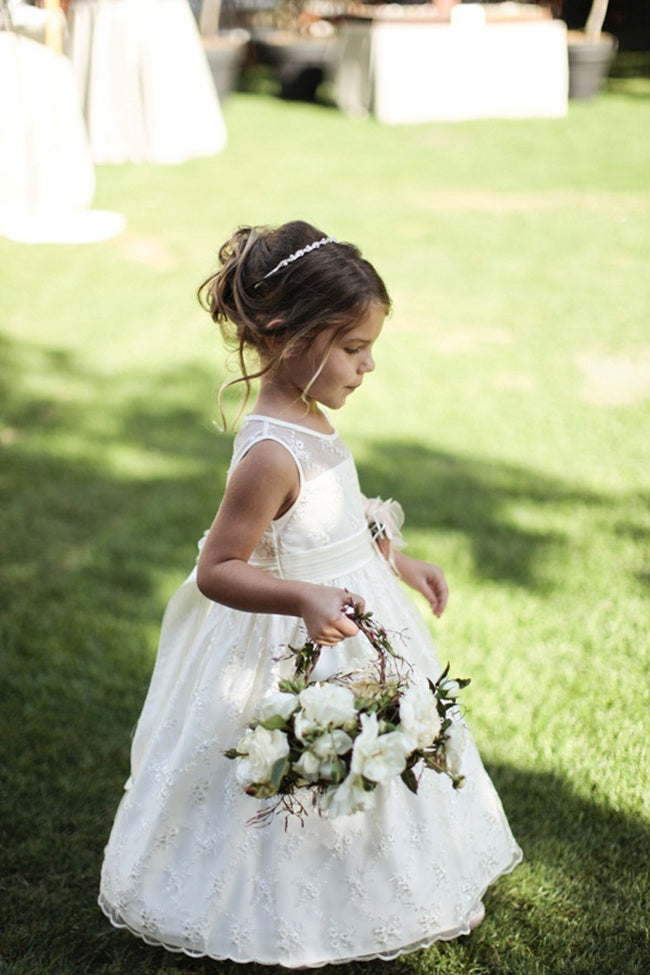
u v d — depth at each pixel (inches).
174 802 77.2
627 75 617.0
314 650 71.2
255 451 73.0
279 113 503.5
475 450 176.2
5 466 173.5
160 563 143.6
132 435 185.2
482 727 107.9
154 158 397.7
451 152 417.7
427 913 77.1
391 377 208.7
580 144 428.5
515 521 152.0
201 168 390.3
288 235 73.5
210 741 76.5
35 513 157.9
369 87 483.8
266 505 72.9
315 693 63.8
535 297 255.1
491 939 83.9
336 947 76.6
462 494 160.7
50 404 197.8
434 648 85.6
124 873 79.6
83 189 282.5
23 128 267.3
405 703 63.9
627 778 100.0
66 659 121.7
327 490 75.8
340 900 76.0
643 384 203.2
